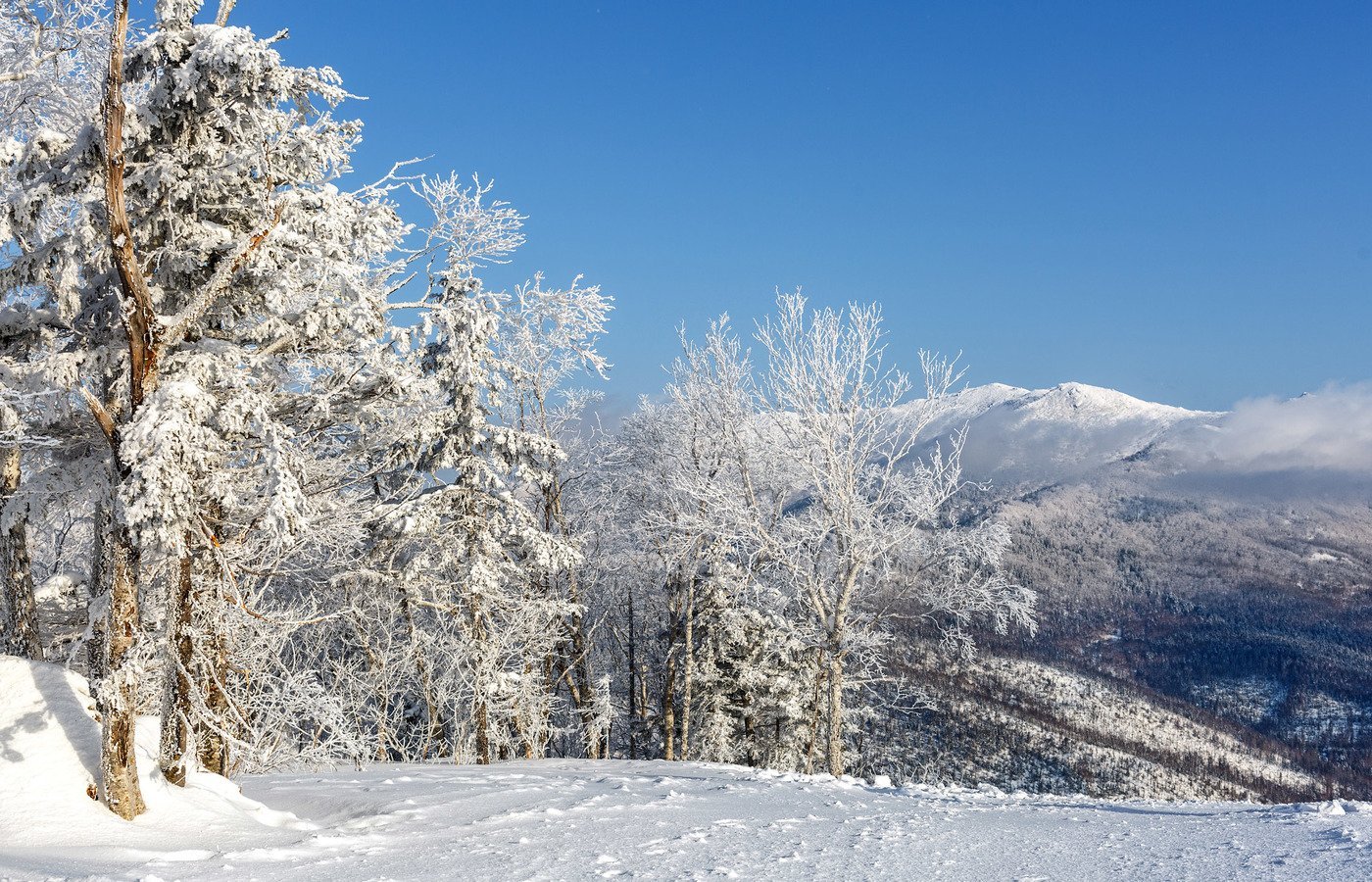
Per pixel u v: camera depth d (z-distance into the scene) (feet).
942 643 71.82
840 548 72.43
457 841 28.66
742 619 101.96
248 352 34.73
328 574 59.47
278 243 33.96
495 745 78.18
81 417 34.65
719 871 22.13
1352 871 20.66
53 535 58.59
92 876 21.27
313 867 23.82
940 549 70.74
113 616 28.78
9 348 33.91
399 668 71.26
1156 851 24.99
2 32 41.34
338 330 37.17
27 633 36.76
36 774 28.37
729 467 80.38
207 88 32.04
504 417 80.02
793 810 36.40
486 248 64.85
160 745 32.63
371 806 36.83
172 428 26.76
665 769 60.70
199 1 32.35
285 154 33.45
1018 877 21.07
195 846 26.89
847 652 71.67
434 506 63.41
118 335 33.45
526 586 79.36
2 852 24.17
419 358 63.67
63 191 32.40
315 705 38.93
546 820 33.17
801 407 72.18
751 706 106.22
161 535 26.78
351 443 45.39
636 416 88.58
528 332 76.02
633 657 103.60
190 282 35.27
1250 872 20.98
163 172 31.94
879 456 73.20
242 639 51.29
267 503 31.83
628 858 24.66
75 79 44.16
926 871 22.02
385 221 37.99
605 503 88.74
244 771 50.83
